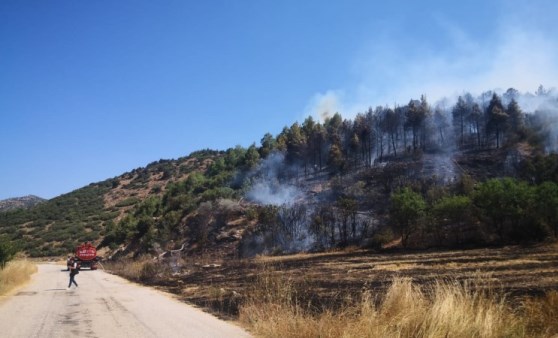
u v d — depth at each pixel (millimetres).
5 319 13016
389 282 19719
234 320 12758
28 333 10883
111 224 90562
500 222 41094
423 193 58344
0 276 23844
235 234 58062
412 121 82500
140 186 130625
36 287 24156
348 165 77375
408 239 46969
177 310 14984
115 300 18062
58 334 10734
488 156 70375
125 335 10586
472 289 14227
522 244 38031
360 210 57719
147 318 13180
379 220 53000
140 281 29094
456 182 58219
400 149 88562
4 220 116875
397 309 9219
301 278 22438
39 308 15477
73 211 115375
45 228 103750
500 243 40188
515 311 10266
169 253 55688
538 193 40000
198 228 62625
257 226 56812
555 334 8766
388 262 31516
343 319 9609
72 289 23062
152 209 86375
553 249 32312
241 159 100188
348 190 63500
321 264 32969
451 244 42812
